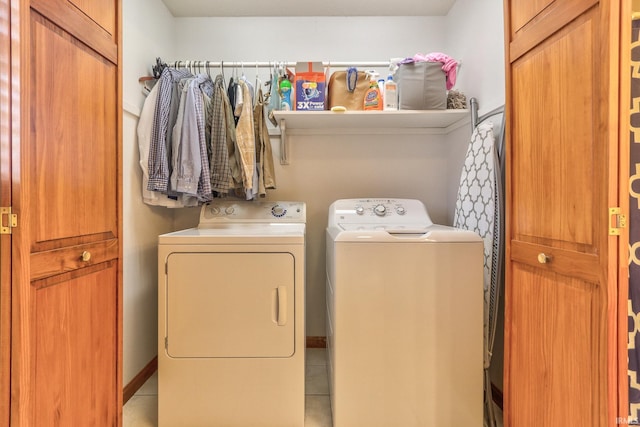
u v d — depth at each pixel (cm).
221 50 229
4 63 76
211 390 143
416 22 230
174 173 174
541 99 100
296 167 230
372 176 231
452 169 219
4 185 77
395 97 190
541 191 101
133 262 177
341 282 138
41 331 84
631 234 85
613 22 76
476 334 138
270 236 144
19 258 78
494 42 168
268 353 144
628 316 86
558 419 95
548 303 99
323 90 188
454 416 138
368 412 138
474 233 140
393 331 138
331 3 214
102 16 107
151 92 181
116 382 115
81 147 98
